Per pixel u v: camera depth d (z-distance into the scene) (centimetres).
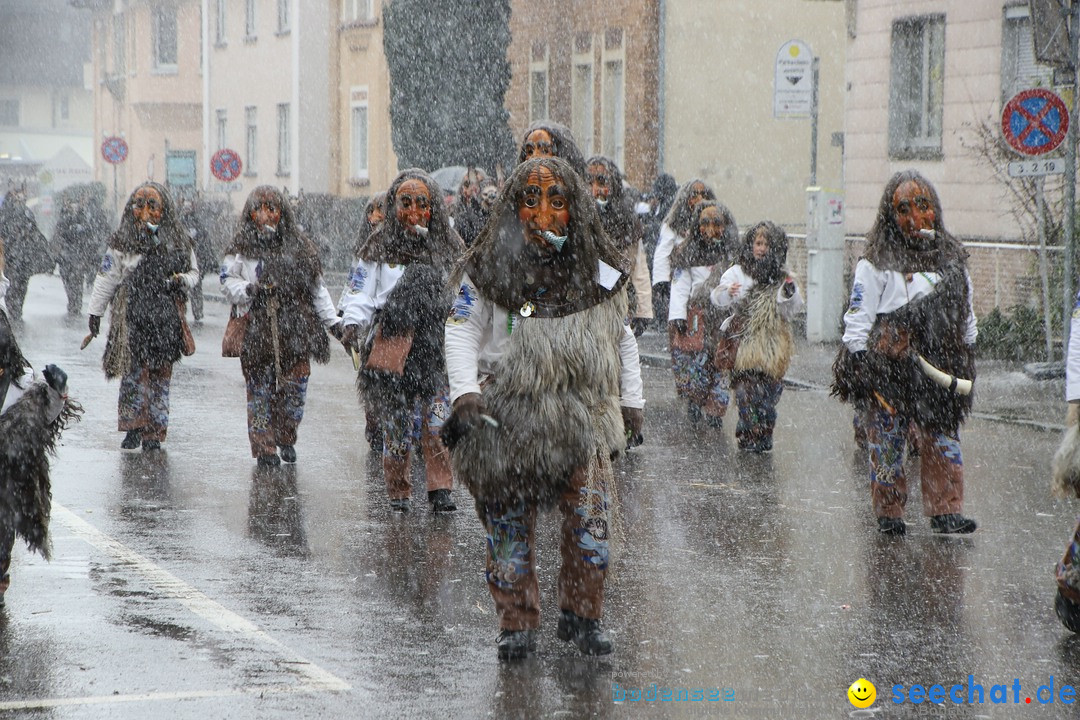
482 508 1333
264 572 1697
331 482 2289
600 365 1283
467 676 1302
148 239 2511
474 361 1288
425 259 2020
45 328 5197
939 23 4762
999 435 2833
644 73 6594
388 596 1590
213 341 4747
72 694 1241
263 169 10144
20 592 1586
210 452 2567
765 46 6638
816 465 2483
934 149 4744
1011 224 4388
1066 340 3528
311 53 9394
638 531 1942
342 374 3819
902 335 1859
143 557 1766
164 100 13012
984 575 1706
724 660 1361
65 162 16738
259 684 1273
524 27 7806
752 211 6694
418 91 7325
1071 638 1446
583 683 1285
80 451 2558
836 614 1529
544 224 1259
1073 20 3528
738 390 2598
